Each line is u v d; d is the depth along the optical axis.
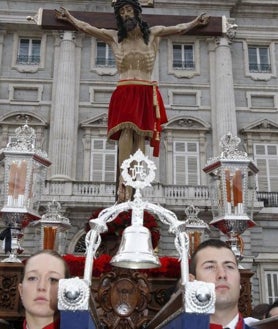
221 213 6.62
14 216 6.07
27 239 21.38
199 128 25.69
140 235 3.14
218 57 27.00
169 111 26.19
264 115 26.55
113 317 3.94
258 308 5.52
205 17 7.32
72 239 22.91
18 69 26.56
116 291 3.97
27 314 3.13
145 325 3.97
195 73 27.00
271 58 27.84
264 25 28.14
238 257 6.18
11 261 5.53
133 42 6.95
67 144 24.62
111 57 27.16
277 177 25.56
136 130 6.51
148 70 6.95
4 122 25.33
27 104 25.86
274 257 23.81
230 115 25.70
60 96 25.50
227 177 6.57
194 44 27.69
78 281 2.32
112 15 7.43
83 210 23.22
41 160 6.56
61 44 26.77
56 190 23.20
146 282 4.05
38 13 7.38
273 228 24.53
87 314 2.28
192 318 2.28
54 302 3.07
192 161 25.36
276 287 23.50
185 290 2.30
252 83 27.20
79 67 26.72
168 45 27.55
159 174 24.89
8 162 6.33
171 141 25.61
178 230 2.92
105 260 4.93
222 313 3.25
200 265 3.25
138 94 6.72
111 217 3.06
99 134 25.53
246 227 6.40
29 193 6.29
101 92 26.47
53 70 26.62
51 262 3.15
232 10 28.03
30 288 3.09
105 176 24.92
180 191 23.81
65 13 7.31
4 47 27.00
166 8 27.33
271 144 26.05
